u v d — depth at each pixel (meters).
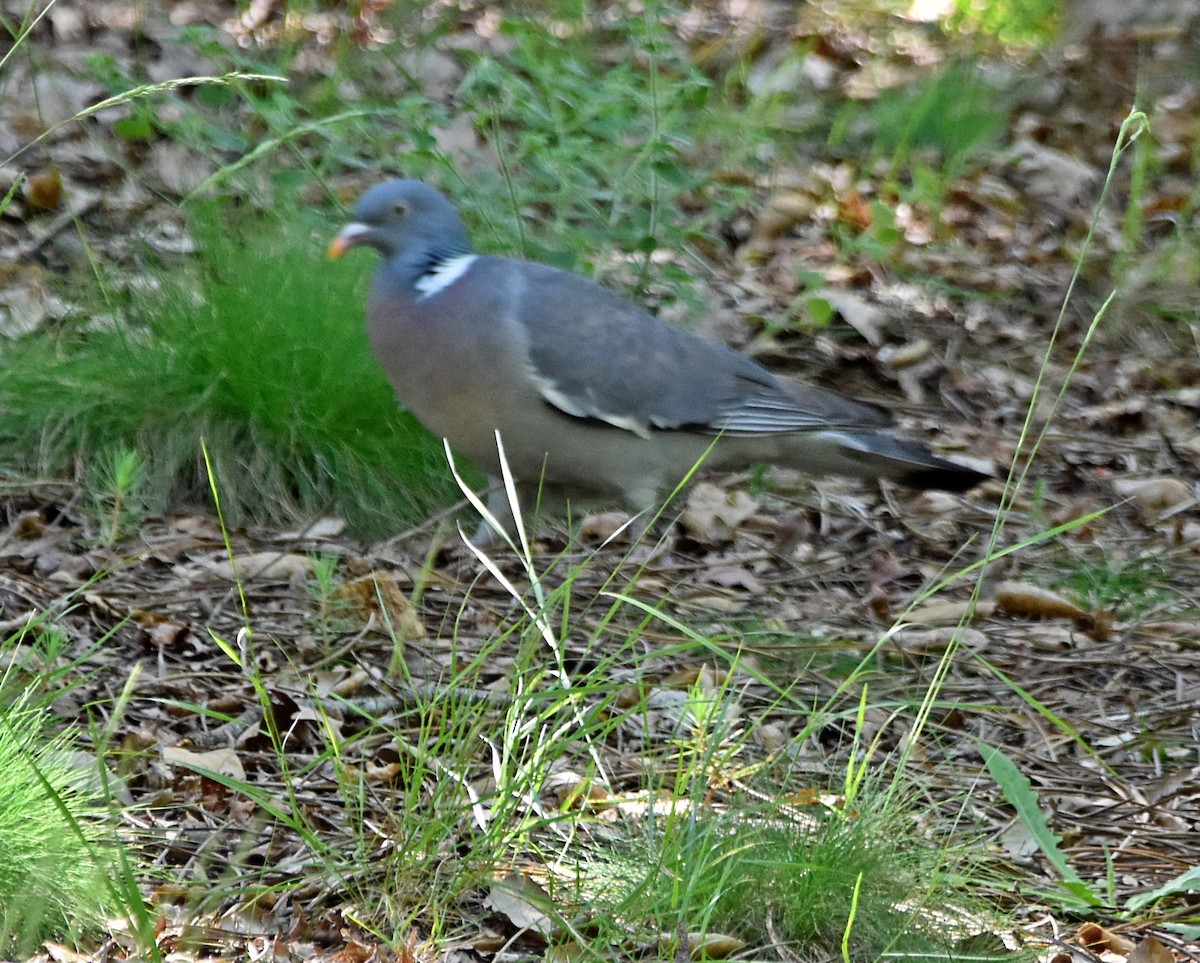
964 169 18.19
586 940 6.32
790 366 14.00
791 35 21.34
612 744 8.32
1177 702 9.17
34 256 13.32
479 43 18.09
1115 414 13.91
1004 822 7.75
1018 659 9.69
